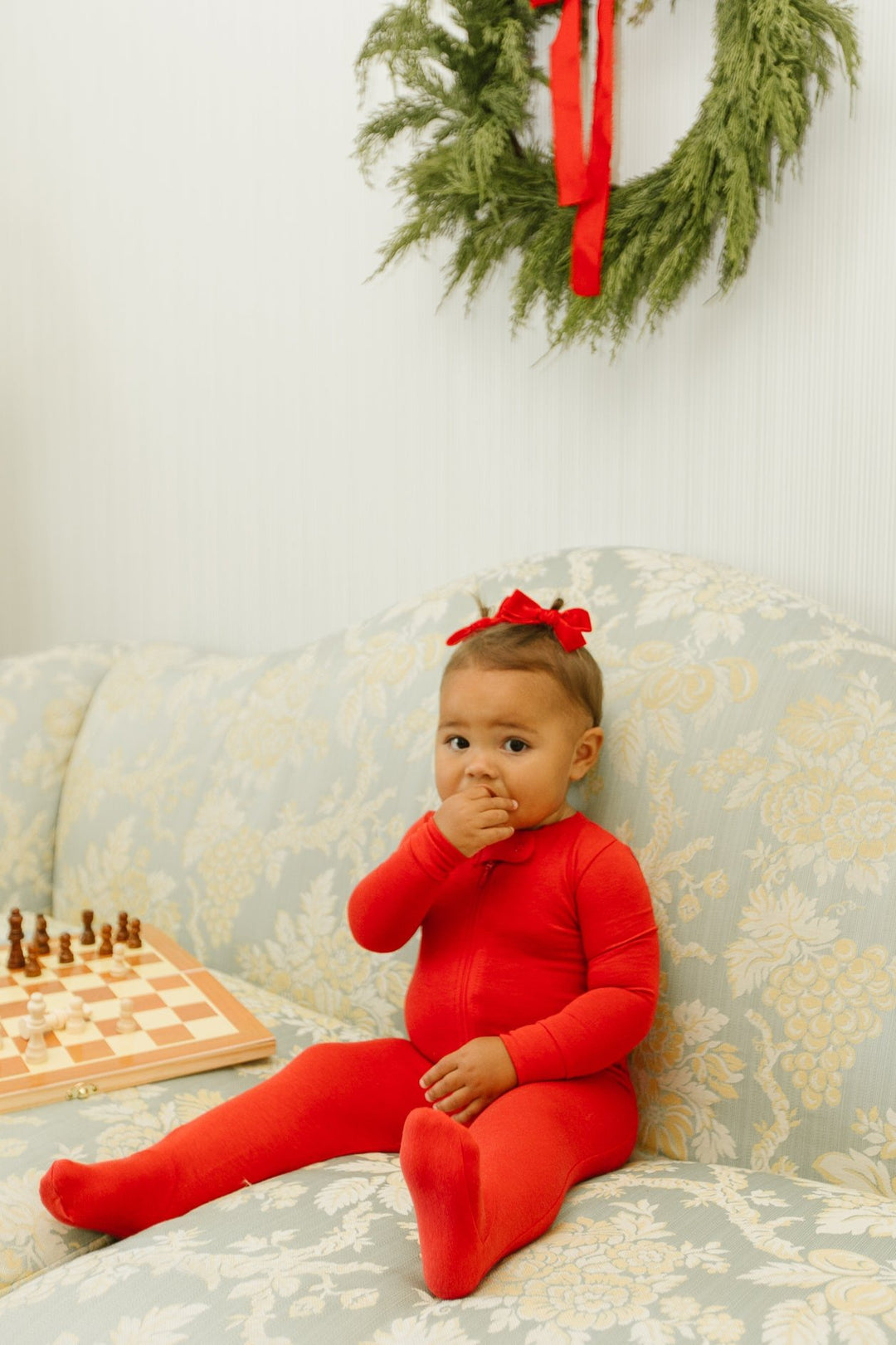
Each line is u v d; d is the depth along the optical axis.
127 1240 0.94
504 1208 0.85
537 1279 0.80
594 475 1.66
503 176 1.57
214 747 1.79
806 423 1.42
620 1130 1.05
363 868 1.48
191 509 2.38
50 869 2.08
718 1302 0.74
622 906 1.11
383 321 1.95
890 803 1.05
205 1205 0.99
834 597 1.41
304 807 1.59
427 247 1.84
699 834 1.16
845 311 1.38
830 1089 1.00
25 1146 1.09
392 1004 1.41
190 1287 0.83
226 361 2.27
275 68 2.12
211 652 2.16
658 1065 1.13
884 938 1.01
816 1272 0.77
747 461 1.49
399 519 1.96
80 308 2.64
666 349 1.56
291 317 2.12
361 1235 0.89
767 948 1.08
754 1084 1.05
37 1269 0.96
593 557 1.47
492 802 1.12
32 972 1.53
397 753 1.50
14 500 2.90
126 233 2.49
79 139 2.61
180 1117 1.18
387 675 1.57
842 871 1.05
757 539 1.49
